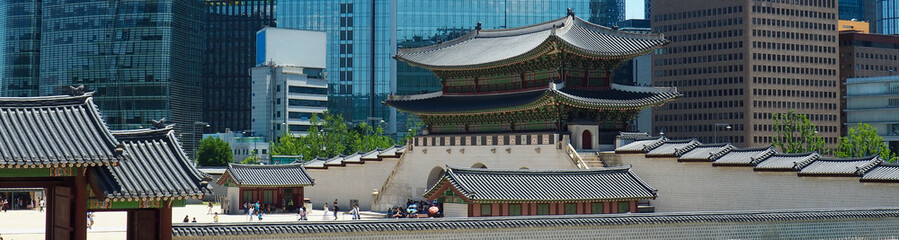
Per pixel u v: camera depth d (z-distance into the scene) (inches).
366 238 5403.5
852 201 7145.7
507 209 7185.0
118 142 4640.8
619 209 7701.8
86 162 4394.7
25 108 4825.3
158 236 4717.0
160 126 5172.2
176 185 4601.4
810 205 7416.3
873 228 6540.4
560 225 5762.8
